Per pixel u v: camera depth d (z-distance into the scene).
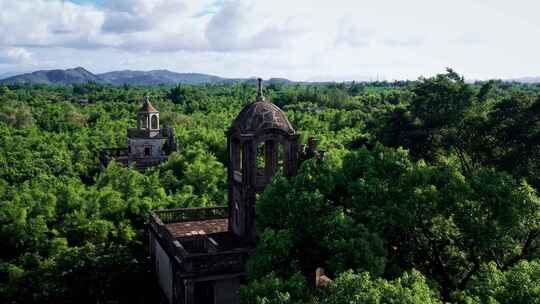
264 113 32.00
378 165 26.03
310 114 144.38
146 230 41.44
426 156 52.94
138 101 176.00
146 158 75.00
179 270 28.89
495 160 42.34
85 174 82.25
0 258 38.44
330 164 27.23
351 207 25.70
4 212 41.19
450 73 55.62
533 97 46.22
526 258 26.61
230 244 33.53
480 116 46.34
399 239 26.45
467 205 23.66
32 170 74.62
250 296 20.39
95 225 39.53
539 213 23.47
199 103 171.75
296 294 20.27
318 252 24.97
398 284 17.16
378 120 72.62
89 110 150.75
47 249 38.16
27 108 145.88
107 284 33.69
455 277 27.66
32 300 32.50
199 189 57.12
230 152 35.12
